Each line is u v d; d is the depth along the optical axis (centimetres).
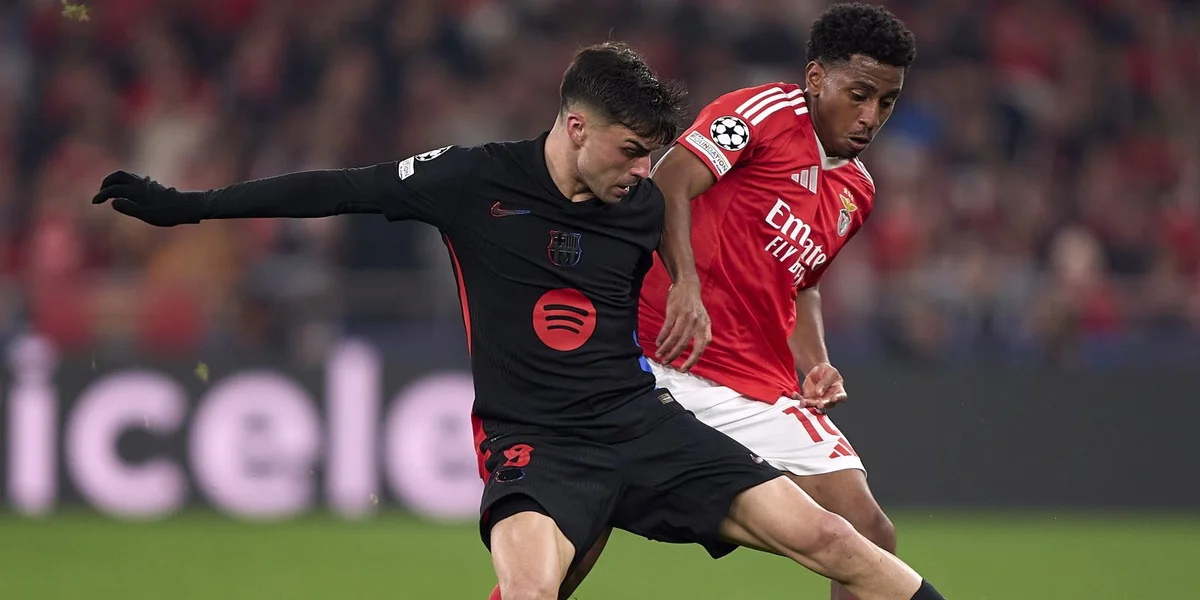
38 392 3503
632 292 1459
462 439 3609
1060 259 4097
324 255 3922
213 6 4916
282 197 1399
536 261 1412
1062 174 4975
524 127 4734
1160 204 4931
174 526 3319
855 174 1720
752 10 5034
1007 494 3734
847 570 1367
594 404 1412
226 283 3678
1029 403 3759
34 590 2409
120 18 4884
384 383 3597
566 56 4953
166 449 3531
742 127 1611
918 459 3731
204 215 1401
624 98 1337
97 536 3120
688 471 1403
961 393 3747
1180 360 3900
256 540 3100
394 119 4666
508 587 1300
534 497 1358
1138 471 3772
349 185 1409
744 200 1653
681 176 1573
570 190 1409
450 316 3709
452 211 1414
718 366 1692
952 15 5247
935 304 3866
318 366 3588
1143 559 2964
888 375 3738
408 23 4841
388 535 3206
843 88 1617
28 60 4822
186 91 4769
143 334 3644
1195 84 5444
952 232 4516
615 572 2709
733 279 1670
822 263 1714
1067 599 2445
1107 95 5278
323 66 4734
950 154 4862
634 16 5069
